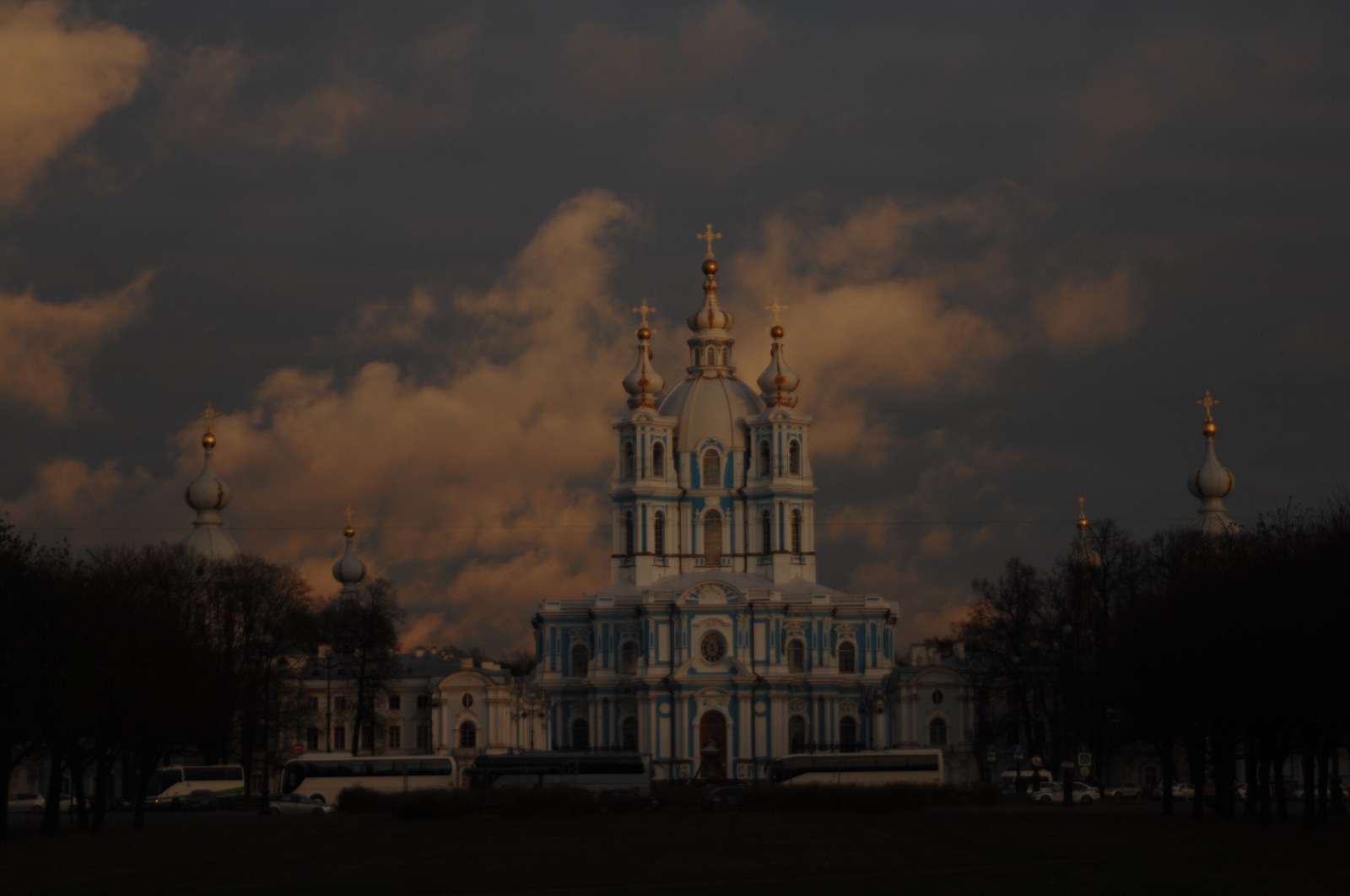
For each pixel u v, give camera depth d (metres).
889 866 100.88
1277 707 134.38
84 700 131.62
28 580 132.38
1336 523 145.12
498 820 157.00
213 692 182.62
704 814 161.75
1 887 92.69
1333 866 100.06
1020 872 96.69
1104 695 172.50
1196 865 100.56
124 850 119.31
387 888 91.25
